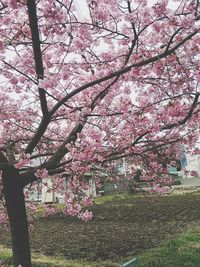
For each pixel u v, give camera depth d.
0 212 9.36
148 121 7.21
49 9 5.98
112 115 7.39
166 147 8.54
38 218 23.34
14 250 7.12
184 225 17.89
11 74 7.32
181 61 7.30
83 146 6.86
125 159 8.74
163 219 20.42
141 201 30.42
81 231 18.22
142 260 10.55
